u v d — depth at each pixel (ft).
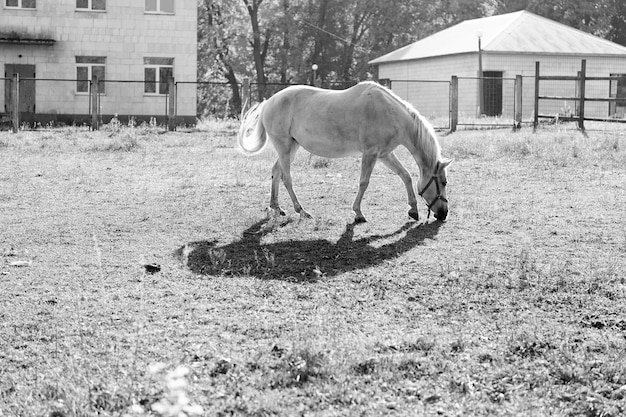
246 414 17.46
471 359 20.59
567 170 57.26
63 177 55.47
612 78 92.32
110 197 47.39
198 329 23.13
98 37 128.47
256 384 18.92
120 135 89.92
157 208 43.68
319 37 206.08
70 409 17.42
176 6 130.11
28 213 42.19
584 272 29.58
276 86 202.28
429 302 25.94
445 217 39.42
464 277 28.91
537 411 17.53
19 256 32.58
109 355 20.84
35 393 18.52
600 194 47.65
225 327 23.27
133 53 129.59
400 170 39.60
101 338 22.26
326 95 39.17
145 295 26.76
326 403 17.97
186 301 26.09
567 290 27.27
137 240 35.81
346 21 212.84
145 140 85.56
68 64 128.06
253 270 30.45
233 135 93.30
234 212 42.19
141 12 129.29
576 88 139.13
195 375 19.38
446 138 81.87
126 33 129.08
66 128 104.88
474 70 136.77
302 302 26.00
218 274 29.78
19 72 128.57
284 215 41.27
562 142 73.20
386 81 102.83
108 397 18.08
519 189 49.83
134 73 130.00
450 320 24.06
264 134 41.57
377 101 38.17
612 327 23.52
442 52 143.33
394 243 34.94
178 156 69.26
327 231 37.55
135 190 50.06
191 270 30.42
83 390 18.43
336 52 210.79
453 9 206.39
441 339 22.04
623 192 48.24
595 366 20.16
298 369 19.52
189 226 38.83
